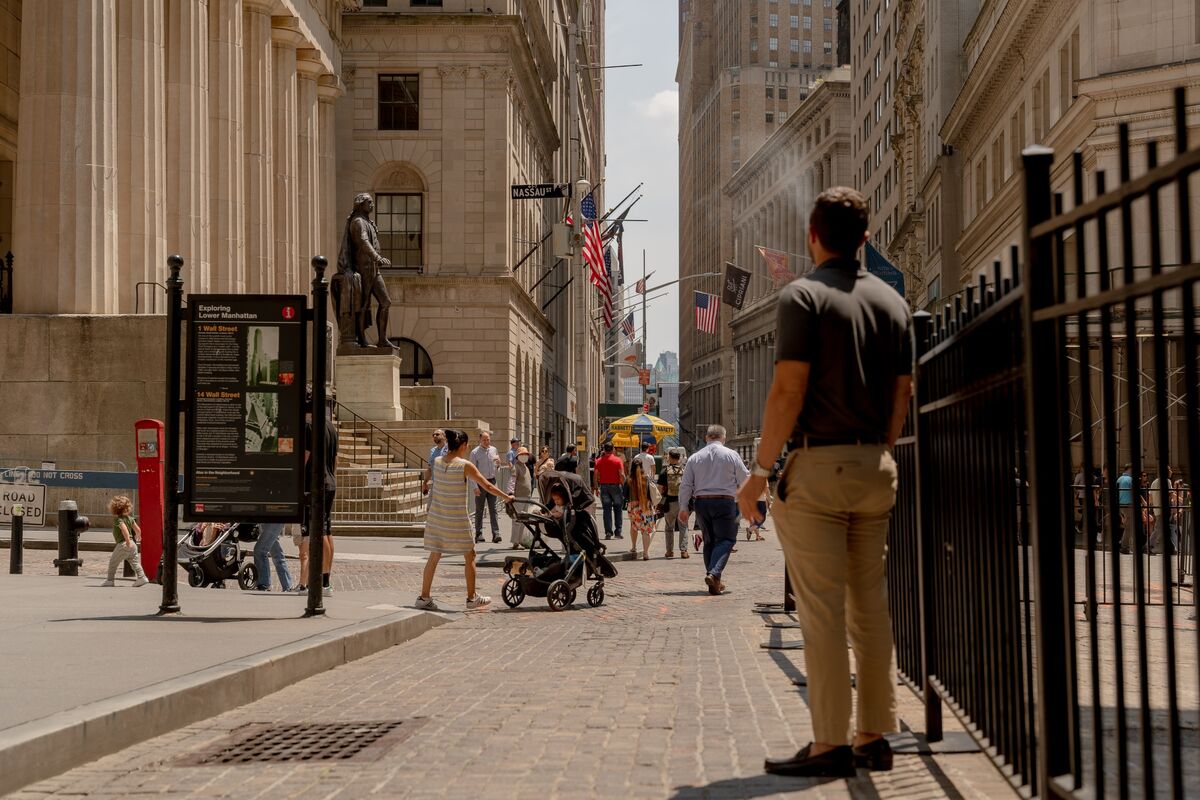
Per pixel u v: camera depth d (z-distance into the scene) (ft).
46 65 74.18
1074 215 11.18
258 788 17.33
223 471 34.58
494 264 153.99
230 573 47.16
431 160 154.92
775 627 37.86
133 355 72.08
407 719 22.65
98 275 75.20
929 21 199.82
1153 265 9.77
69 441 72.08
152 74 82.38
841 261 16.79
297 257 117.80
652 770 17.75
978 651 16.53
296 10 117.08
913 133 220.23
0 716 19.39
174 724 21.85
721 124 542.98
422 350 153.69
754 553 78.59
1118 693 11.25
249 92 108.06
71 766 18.67
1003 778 15.57
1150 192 9.73
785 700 23.93
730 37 565.53
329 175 132.87
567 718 22.41
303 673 28.04
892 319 16.55
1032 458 12.22
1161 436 10.16
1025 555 14.26
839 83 382.63
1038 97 127.75
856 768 17.25
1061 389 12.10
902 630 23.61
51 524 69.62
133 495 67.21
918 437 19.79
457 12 154.61
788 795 15.88
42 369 72.49
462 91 155.02
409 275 153.17
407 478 93.91
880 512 16.74
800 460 16.44
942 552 18.93
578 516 46.80
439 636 37.83
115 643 28.14
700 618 41.91
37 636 29.25
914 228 218.59
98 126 75.31
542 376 197.26
